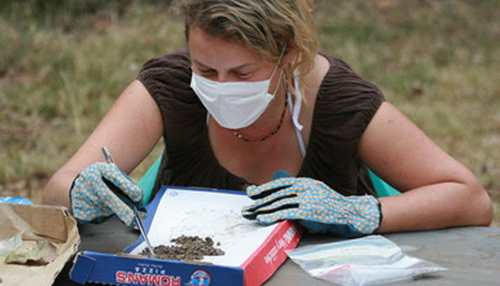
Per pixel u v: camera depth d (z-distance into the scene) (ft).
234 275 8.98
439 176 12.00
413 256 10.41
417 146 12.22
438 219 11.56
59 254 9.89
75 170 11.89
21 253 10.02
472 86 37.60
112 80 34.19
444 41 43.91
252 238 10.21
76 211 10.64
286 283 9.53
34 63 36.50
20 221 10.49
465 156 29.25
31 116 31.40
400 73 38.42
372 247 10.49
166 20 42.80
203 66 11.18
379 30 44.83
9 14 41.55
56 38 39.60
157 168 15.47
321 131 12.60
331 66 12.99
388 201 11.48
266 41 10.87
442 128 31.73
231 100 11.45
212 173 13.33
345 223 10.87
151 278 9.29
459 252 10.57
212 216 11.17
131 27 41.81
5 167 26.32
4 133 29.84
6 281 9.35
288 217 10.60
